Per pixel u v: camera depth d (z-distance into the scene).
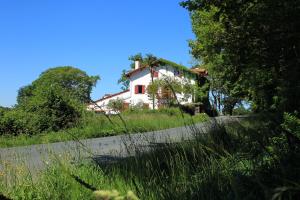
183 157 5.55
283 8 6.86
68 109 24.64
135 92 67.06
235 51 8.41
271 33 7.28
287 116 3.79
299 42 6.97
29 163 7.04
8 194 5.22
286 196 3.02
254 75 8.38
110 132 21.03
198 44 13.66
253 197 3.38
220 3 8.45
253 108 8.30
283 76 5.80
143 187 4.65
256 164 4.12
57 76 95.50
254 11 7.62
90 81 99.06
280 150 4.07
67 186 5.42
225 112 6.22
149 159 5.57
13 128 24.20
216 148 5.53
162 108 31.12
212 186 4.42
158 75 57.53
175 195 4.49
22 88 86.81
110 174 5.48
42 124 24.48
